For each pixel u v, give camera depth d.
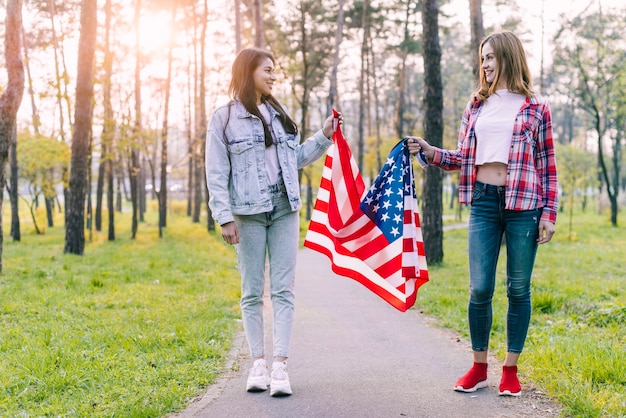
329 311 6.88
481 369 3.74
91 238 20.72
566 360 4.11
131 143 20.36
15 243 21.44
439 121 12.31
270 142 3.79
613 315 6.03
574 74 47.41
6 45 9.47
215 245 18.78
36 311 6.41
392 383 3.92
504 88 3.68
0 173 9.66
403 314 6.71
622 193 49.91
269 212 3.79
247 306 3.85
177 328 5.38
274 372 3.65
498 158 3.59
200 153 29.11
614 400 3.33
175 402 3.52
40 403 3.49
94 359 4.41
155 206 54.25
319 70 35.22
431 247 12.66
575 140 48.59
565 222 35.44
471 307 3.73
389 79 48.88
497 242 3.69
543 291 8.16
